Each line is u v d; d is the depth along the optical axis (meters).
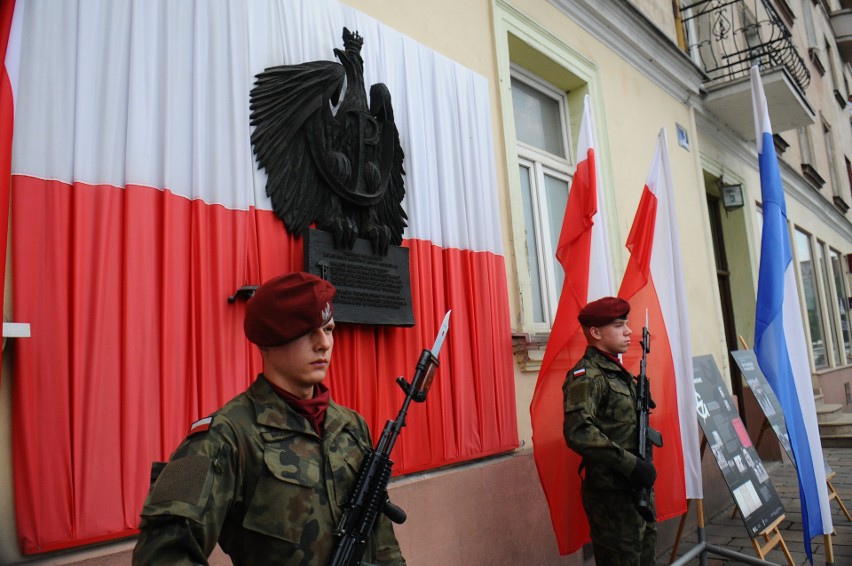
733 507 5.82
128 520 1.84
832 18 16.83
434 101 3.34
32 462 1.69
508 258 3.84
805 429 4.14
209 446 1.30
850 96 17.78
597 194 3.73
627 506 2.78
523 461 3.55
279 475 1.34
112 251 1.93
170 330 2.03
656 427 3.74
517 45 4.39
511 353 3.57
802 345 4.28
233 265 2.25
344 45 2.78
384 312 2.72
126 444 1.86
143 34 2.11
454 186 3.38
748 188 8.66
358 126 2.73
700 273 6.52
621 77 5.67
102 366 1.85
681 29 7.27
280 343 1.43
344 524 1.39
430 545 2.88
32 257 1.76
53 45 1.89
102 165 1.94
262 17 2.51
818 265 12.03
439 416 3.00
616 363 3.04
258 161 2.39
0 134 1.63
